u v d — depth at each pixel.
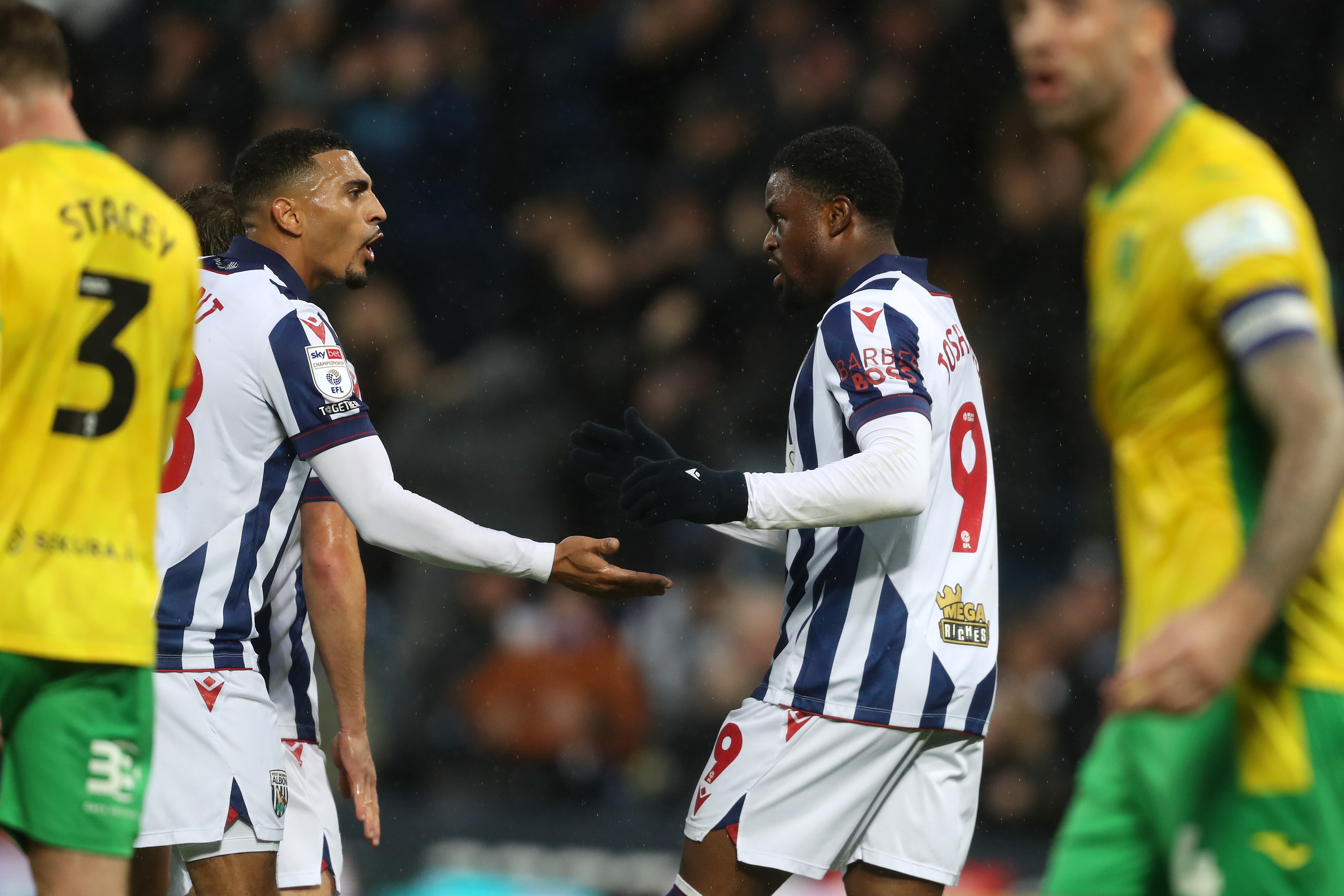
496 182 34.62
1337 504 6.54
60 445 8.64
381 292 32.97
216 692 11.17
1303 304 6.72
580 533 27.19
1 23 8.84
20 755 8.83
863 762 11.09
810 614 11.38
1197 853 7.36
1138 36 7.44
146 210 9.06
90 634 8.69
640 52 35.16
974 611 11.45
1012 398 29.94
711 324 30.70
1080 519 28.56
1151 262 7.29
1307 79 32.41
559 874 19.11
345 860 19.42
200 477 11.17
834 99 33.00
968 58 32.69
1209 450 7.29
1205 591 7.25
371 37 36.19
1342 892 7.14
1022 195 31.48
